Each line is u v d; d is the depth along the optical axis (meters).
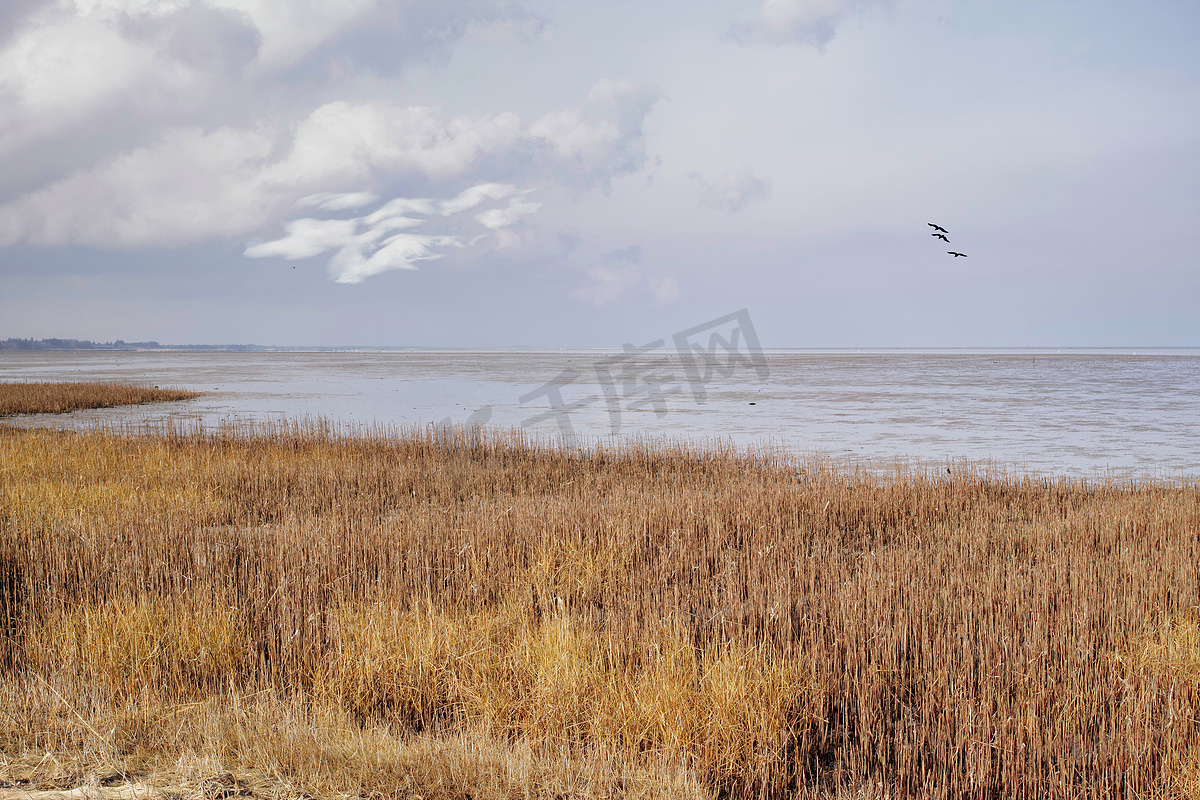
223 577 7.48
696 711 5.02
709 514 10.52
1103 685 5.49
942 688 5.43
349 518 10.70
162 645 5.89
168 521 9.62
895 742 5.12
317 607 6.67
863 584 7.28
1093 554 8.84
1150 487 13.69
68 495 11.60
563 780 4.26
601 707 5.14
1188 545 9.04
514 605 6.97
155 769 4.12
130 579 7.19
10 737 4.38
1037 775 4.71
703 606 7.18
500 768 4.31
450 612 6.79
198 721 4.70
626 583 8.01
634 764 4.55
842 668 5.96
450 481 14.21
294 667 5.78
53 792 3.76
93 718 4.58
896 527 11.02
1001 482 14.44
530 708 5.23
